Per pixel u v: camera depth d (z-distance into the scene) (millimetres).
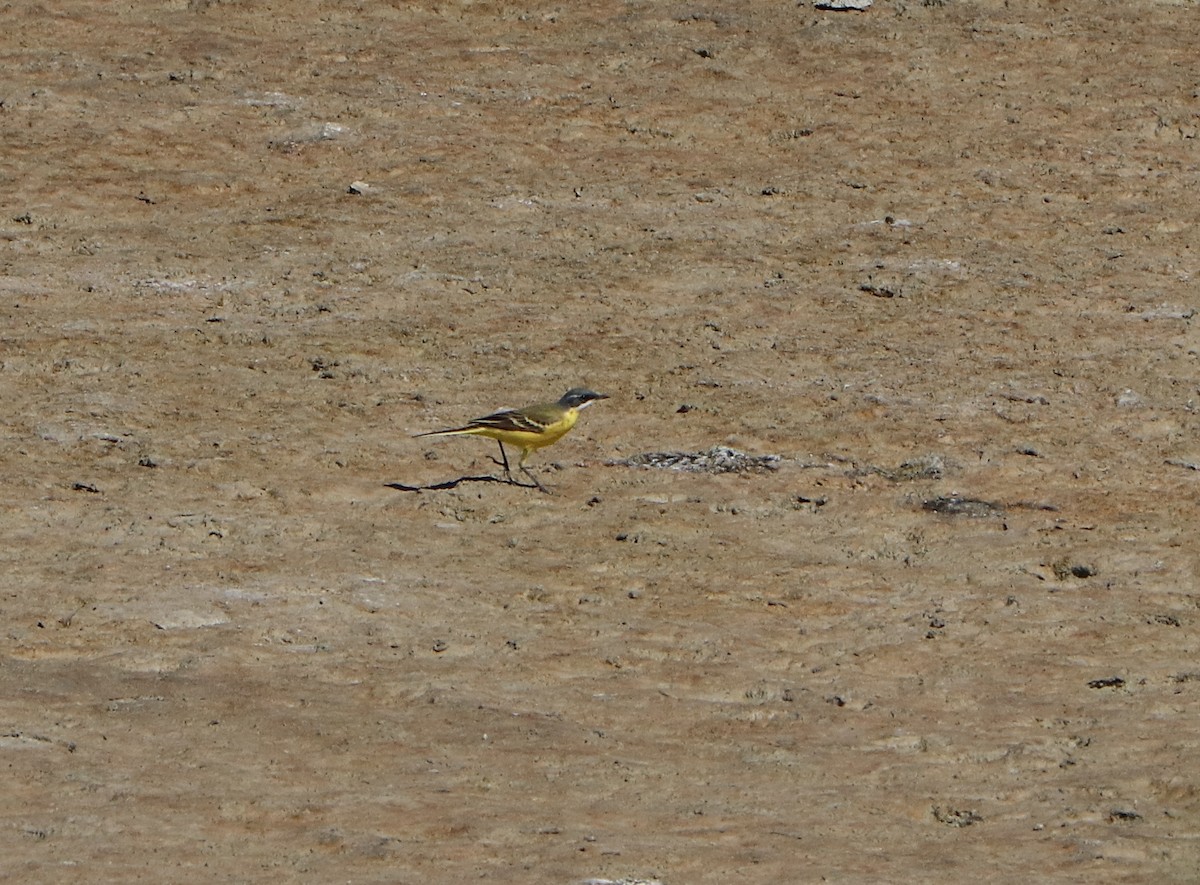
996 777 12703
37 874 10680
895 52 30203
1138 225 25500
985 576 16312
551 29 30844
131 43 29766
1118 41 30797
